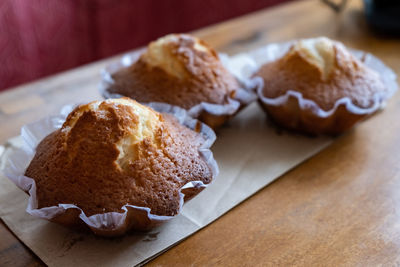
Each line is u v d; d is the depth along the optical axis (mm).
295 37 449
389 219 297
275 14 485
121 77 349
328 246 283
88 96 377
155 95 335
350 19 480
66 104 369
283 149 341
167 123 300
